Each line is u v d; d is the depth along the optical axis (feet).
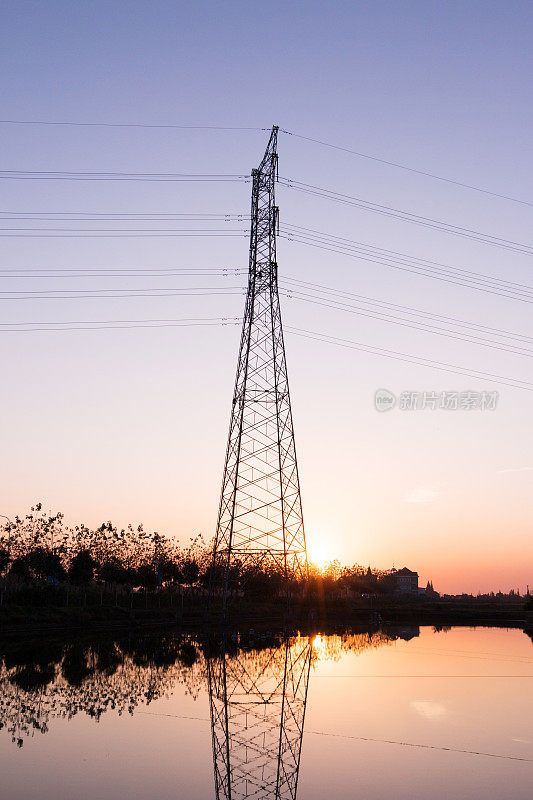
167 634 246.47
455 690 123.95
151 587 350.64
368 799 60.75
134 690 117.19
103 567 345.92
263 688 123.44
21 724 90.38
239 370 275.80
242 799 60.49
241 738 84.33
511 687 128.16
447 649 211.82
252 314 274.77
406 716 98.43
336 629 309.22
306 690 122.31
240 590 423.23
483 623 384.06
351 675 144.66
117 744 80.64
